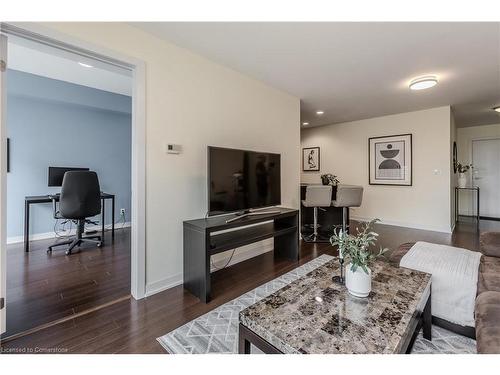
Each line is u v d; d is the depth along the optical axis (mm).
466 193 6172
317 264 2904
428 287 1495
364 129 5395
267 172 2914
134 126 2072
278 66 2768
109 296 2119
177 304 2004
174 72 2301
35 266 2766
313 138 6305
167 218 2281
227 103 2799
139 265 2082
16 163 3695
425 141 4594
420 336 1556
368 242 1373
